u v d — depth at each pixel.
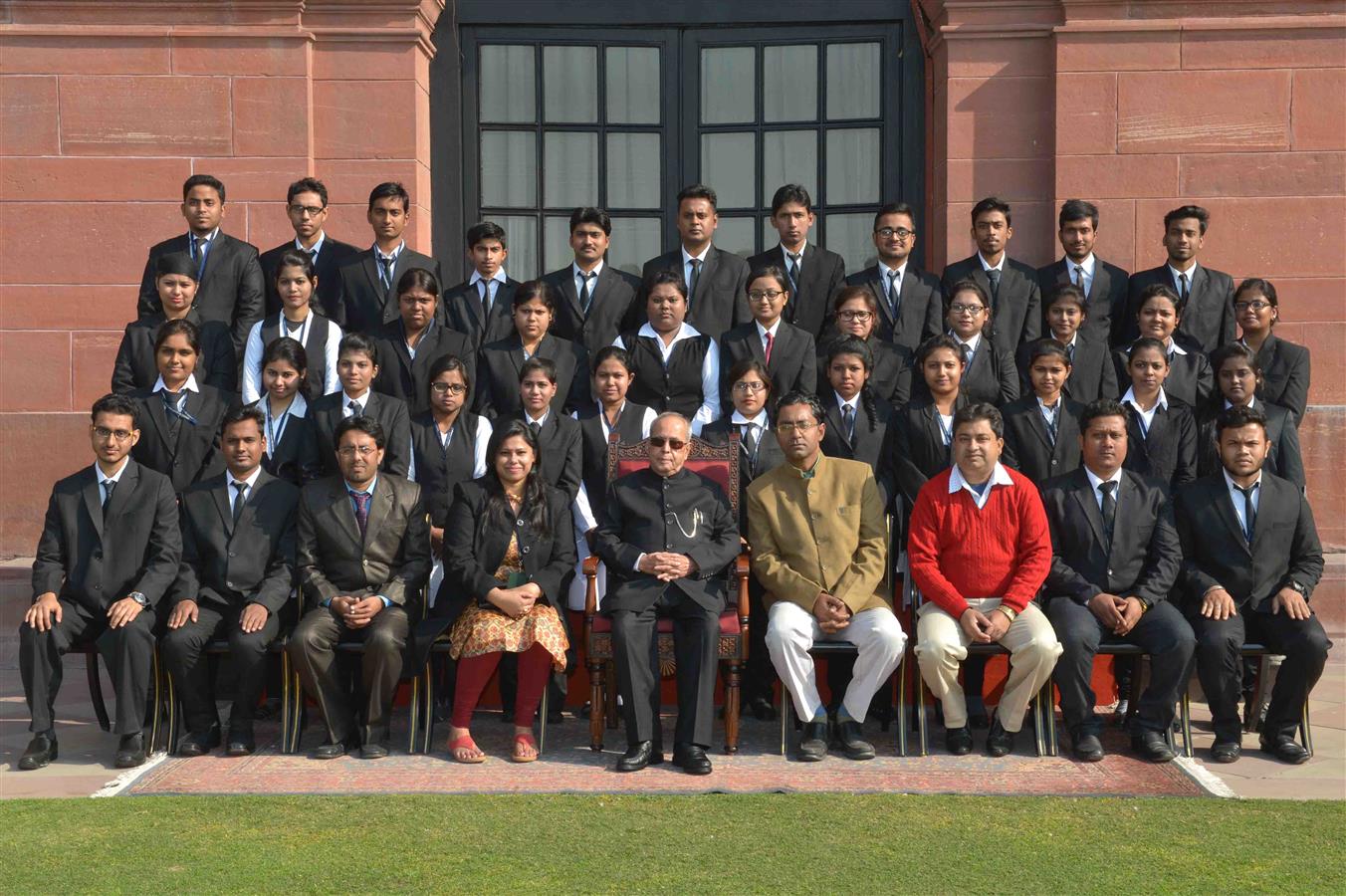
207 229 6.57
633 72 8.27
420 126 7.74
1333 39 7.41
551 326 6.70
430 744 5.43
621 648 5.18
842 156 8.25
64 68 7.52
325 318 6.37
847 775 5.04
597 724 5.38
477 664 5.32
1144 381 5.96
